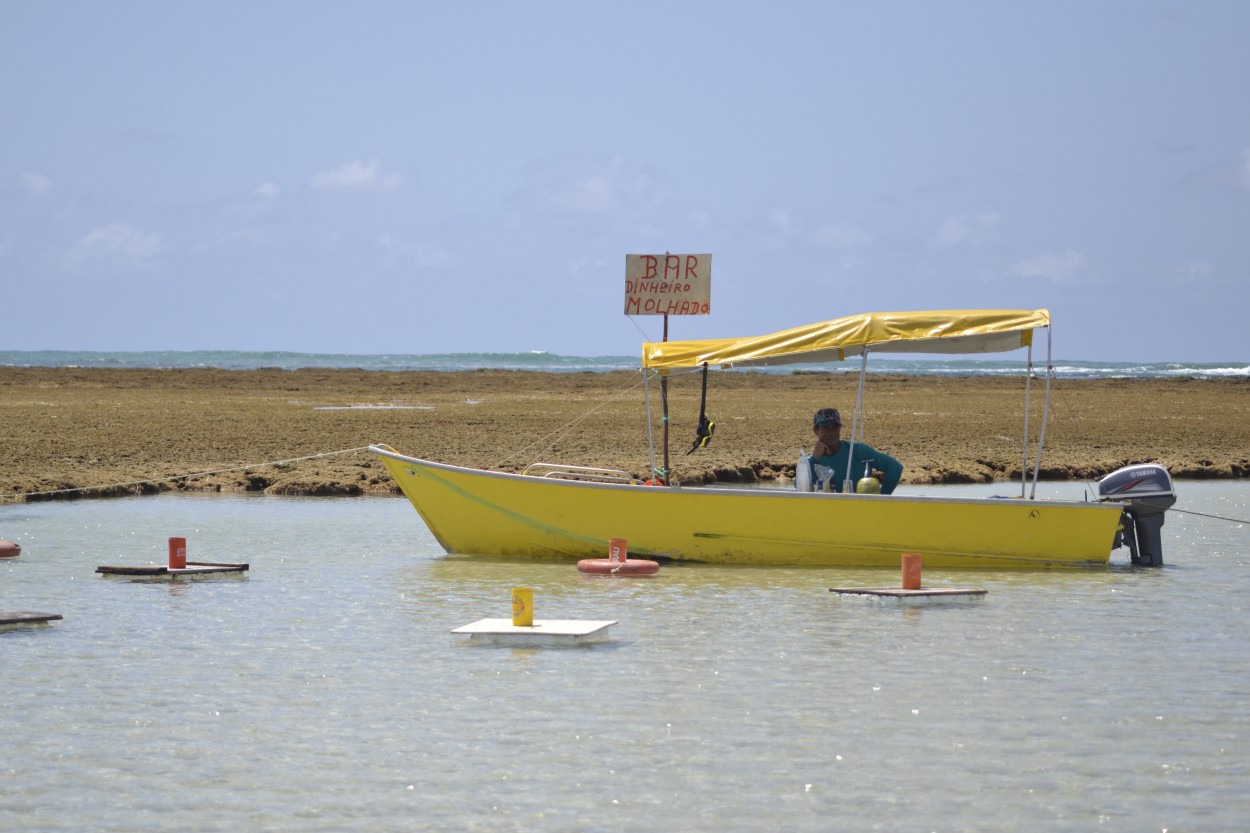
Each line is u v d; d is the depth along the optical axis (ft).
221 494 152.15
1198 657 68.03
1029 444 208.64
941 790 47.57
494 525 102.58
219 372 441.68
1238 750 52.11
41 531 117.91
